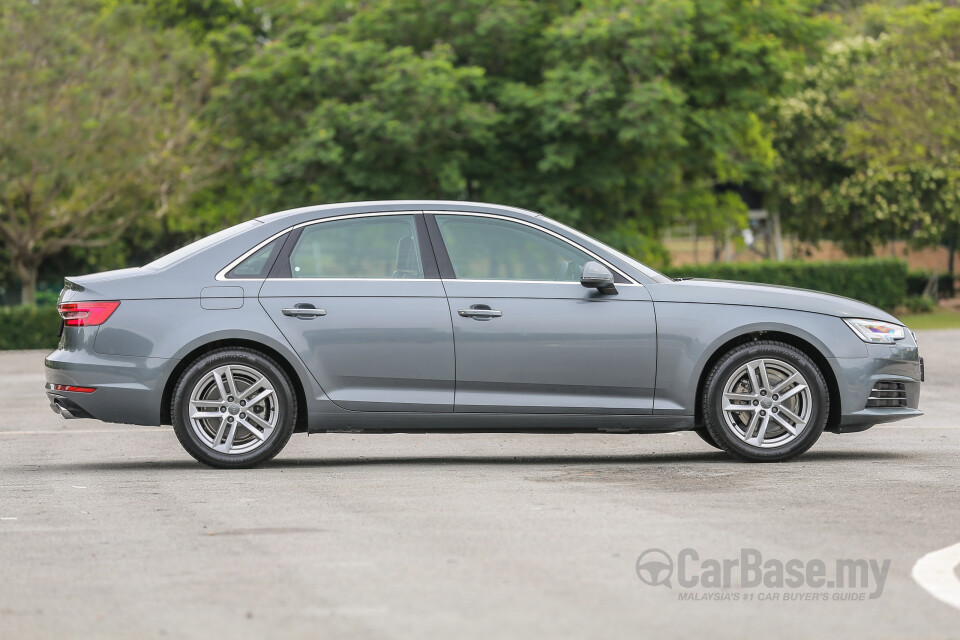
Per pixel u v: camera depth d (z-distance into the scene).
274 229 13.98
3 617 7.34
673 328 13.85
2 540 9.70
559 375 13.78
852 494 11.62
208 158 57.84
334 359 13.71
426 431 13.91
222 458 13.76
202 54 55.47
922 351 35.69
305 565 8.62
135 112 55.03
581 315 13.80
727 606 7.45
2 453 15.94
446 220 14.05
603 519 10.30
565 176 48.78
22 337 49.19
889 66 55.56
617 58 46.75
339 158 46.41
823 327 14.12
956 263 84.75
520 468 13.78
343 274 13.93
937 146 53.31
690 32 48.69
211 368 13.68
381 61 47.66
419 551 9.05
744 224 58.38
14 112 51.81
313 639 6.75
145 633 6.94
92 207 57.19
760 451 14.00
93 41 54.94
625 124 45.84
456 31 50.19
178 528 10.14
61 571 8.56
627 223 52.75
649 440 16.92
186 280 13.83
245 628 7.00
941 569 8.43
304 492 12.00
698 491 11.84
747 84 51.59
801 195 74.12
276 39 51.56
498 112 48.53
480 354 13.73
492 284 13.89
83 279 14.05
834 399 14.30
